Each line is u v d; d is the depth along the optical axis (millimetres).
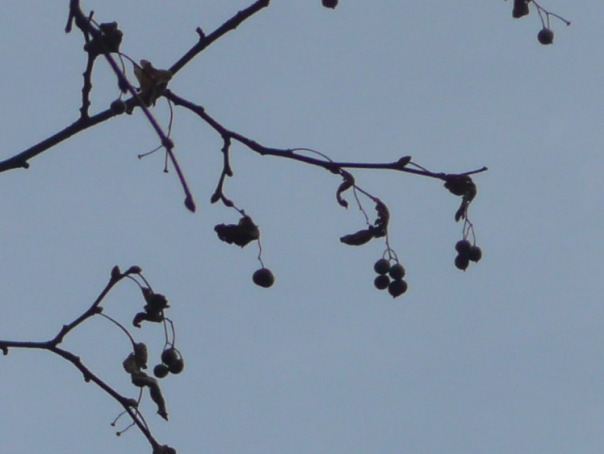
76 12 3936
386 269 5000
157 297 5027
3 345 4934
